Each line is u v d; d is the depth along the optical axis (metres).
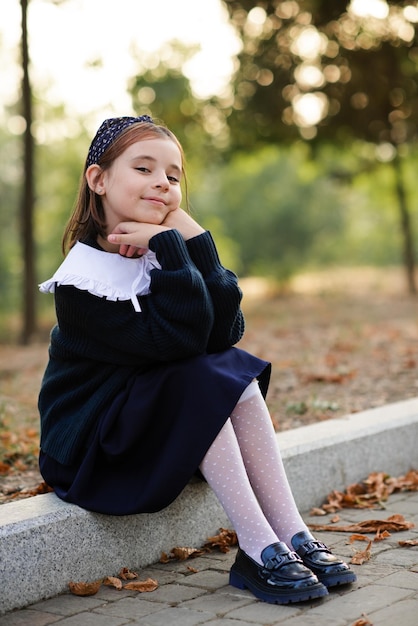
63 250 2.79
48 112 14.45
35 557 2.41
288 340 8.30
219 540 2.87
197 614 2.27
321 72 10.67
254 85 10.69
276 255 18.30
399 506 3.30
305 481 3.29
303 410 4.63
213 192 20.08
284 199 18.58
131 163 2.63
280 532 2.54
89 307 2.56
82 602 2.39
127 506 2.51
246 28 10.46
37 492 3.15
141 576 2.61
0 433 4.32
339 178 14.14
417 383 5.33
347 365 6.24
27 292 10.08
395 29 10.18
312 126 11.41
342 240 21.69
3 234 17.22
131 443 2.52
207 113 11.78
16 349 9.14
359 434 3.56
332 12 10.05
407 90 10.73
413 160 14.64
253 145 12.20
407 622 2.13
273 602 2.31
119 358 2.59
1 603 2.32
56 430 2.65
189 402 2.49
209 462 2.48
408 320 9.98
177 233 2.57
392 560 2.65
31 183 9.93
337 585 2.41
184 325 2.49
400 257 24.98
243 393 2.57
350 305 12.93
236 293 2.61
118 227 2.61
